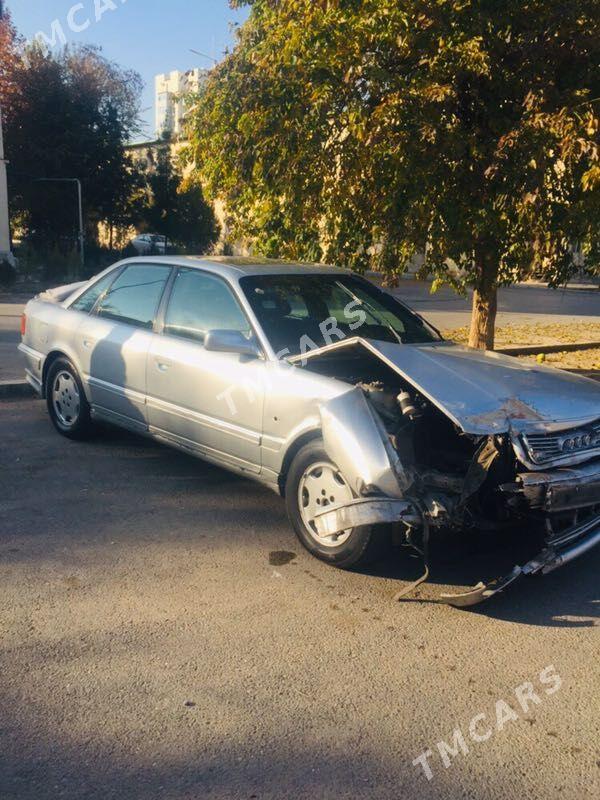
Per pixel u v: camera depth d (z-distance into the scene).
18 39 38.09
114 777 2.61
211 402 4.96
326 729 2.92
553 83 6.73
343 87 6.60
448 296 26.08
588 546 4.01
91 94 40.22
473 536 4.78
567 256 7.60
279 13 7.00
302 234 7.81
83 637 3.48
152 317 5.63
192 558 4.35
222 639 3.52
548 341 13.48
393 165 6.65
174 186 43.47
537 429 3.93
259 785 2.61
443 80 6.62
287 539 4.66
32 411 7.47
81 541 4.52
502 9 6.54
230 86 6.92
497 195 6.62
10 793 2.52
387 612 3.85
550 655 3.52
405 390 4.65
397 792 2.61
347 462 3.92
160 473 5.78
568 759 2.81
